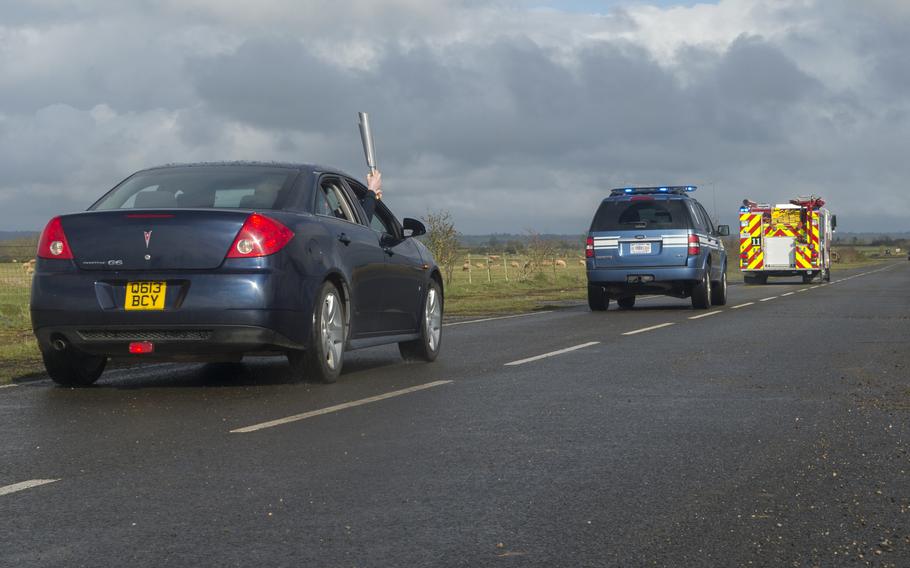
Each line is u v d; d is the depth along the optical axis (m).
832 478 5.12
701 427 6.55
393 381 8.88
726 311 19.17
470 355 11.16
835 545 4.00
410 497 4.75
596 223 19.80
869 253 186.12
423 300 10.46
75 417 7.00
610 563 3.78
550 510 4.52
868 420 6.79
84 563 3.77
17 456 5.69
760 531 4.19
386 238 9.89
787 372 9.34
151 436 6.28
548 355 11.01
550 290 33.91
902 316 17.23
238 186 8.60
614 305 23.45
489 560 3.82
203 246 7.88
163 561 3.80
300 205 8.60
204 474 5.23
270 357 11.20
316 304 8.34
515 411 7.20
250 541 4.05
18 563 3.77
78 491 4.87
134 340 7.94
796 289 31.53
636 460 5.56
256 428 6.54
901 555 3.87
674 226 19.30
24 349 12.34
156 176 8.86
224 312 7.79
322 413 7.13
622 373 9.34
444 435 6.30
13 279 23.84
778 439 6.14
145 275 7.87
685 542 4.04
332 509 4.54
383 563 3.78
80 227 8.03
